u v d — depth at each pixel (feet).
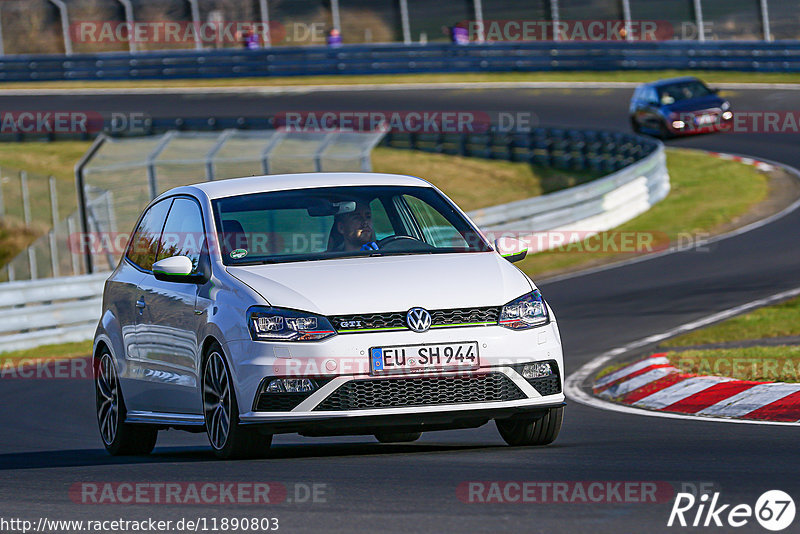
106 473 73.41
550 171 367.86
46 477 73.41
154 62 555.28
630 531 50.11
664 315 167.02
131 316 87.76
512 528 51.01
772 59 447.83
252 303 72.54
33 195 350.43
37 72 562.66
